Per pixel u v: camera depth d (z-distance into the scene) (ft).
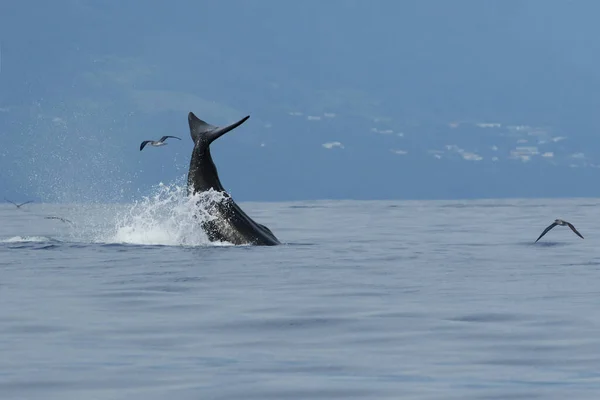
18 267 216.74
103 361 125.49
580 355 128.57
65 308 164.35
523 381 115.65
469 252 265.95
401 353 130.82
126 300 172.65
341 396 109.81
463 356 128.98
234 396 109.81
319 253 253.24
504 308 164.35
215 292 182.50
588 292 182.80
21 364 123.65
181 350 132.46
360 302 171.22
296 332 144.97
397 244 297.33
